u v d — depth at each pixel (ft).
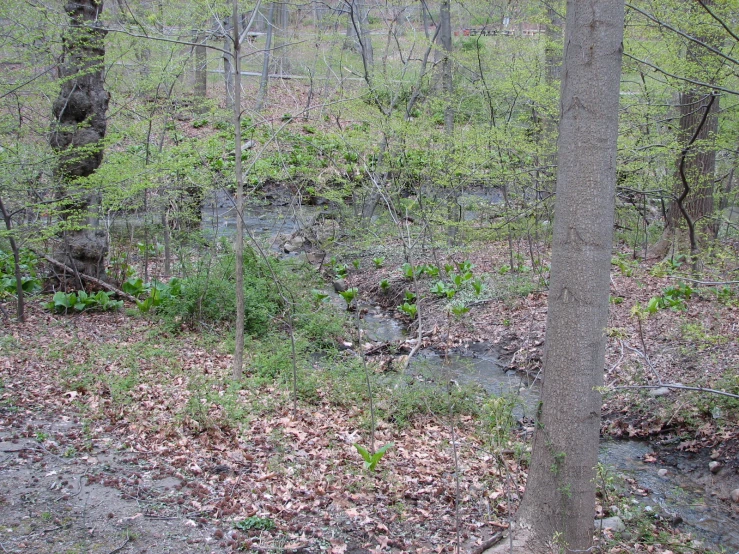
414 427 21.09
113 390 19.52
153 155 33.47
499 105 42.50
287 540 12.96
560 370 11.88
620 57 11.15
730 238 37.91
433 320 34.96
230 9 28.96
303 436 18.42
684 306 28.76
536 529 12.40
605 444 21.75
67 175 30.50
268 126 39.32
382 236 44.52
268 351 27.02
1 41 27.71
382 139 39.55
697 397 21.70
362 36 53.88
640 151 29.99
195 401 18.51
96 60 30.50
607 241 11.53
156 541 12.45
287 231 49.24
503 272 39.04
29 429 16.88
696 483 19.16
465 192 48.96
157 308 31.40
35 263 35.60
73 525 12.76
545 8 34.45
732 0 20.29
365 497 15.16
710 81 24.95
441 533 13.85
